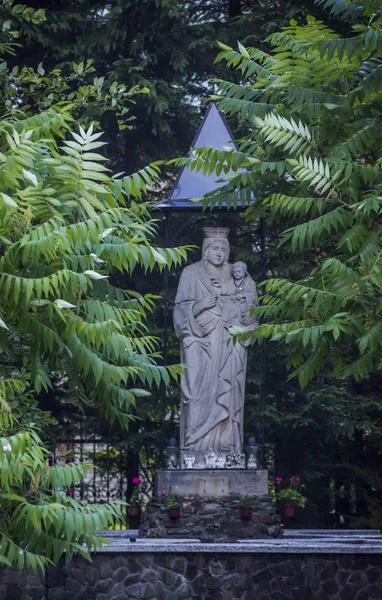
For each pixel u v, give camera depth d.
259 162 13.54
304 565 16.78
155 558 16.69
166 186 27.50
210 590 16.66
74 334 9.86
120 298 10.89
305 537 20.17
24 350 13.00
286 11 25.62
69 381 10.70
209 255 20.95
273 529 19.62
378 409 25.66
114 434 26.17
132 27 25.70
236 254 25.41
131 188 10.73
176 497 19.69
